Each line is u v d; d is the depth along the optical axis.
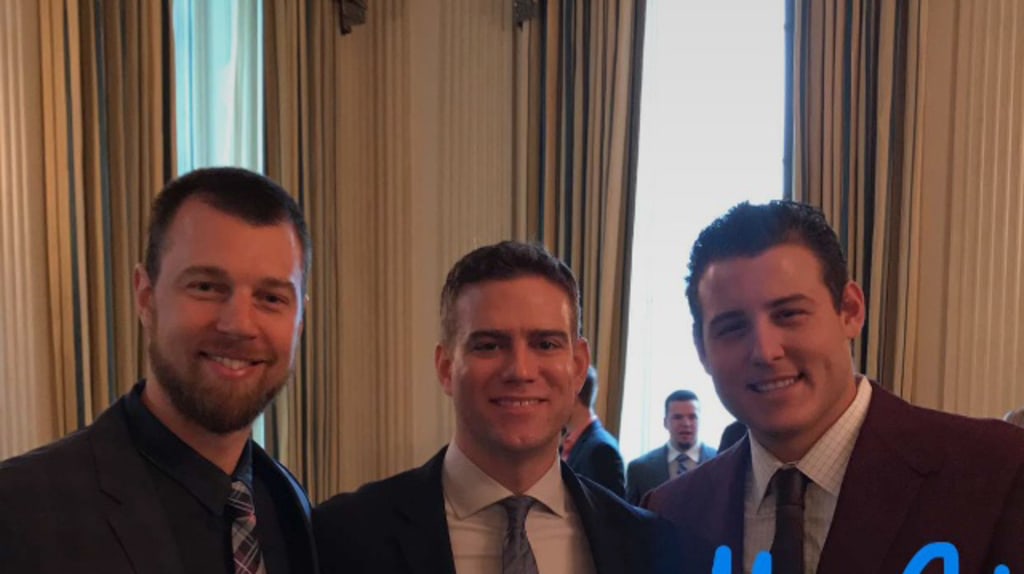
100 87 2.59
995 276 3.13
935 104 3.27
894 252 3.34
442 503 1.34
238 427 1.15
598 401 3.93
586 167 3.99
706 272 1.29
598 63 3.97
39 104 2.44
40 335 2.42
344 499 1.42
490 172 4.04
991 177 3.15
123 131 2.66
